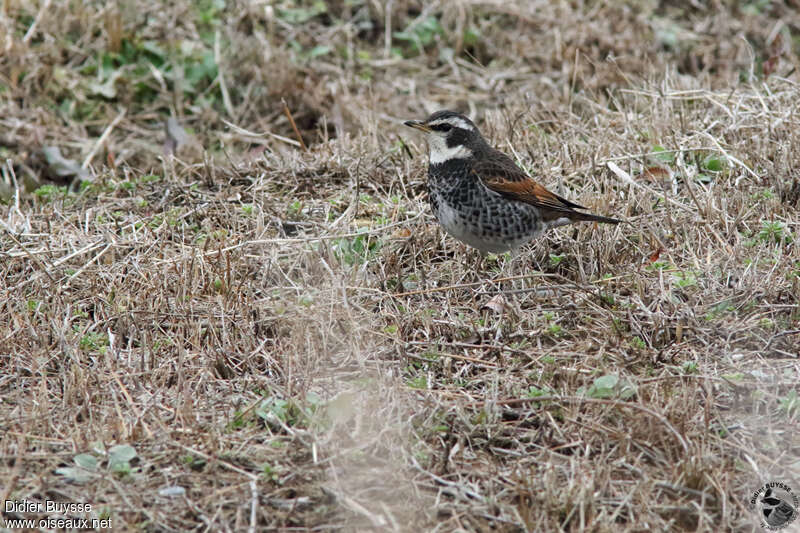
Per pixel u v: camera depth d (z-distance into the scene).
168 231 12.98
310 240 12.02
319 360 10.02
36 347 10.27
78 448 8.66
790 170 13.66
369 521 7.80
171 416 9.25
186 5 21.02
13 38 19.62
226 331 10.61
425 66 20.84
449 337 10.67
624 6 21.69
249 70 19.64
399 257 12.19
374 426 8.85
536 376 9.72
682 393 9.15
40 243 12.77
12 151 17.58
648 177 14.05
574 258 12.20
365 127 17.14
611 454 8.60
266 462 8.52
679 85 17.48
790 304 10.91
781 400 9.16
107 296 11.39
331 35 21.08
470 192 11.66
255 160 15.51
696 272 11.56
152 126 19.09
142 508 7.95
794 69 17.33
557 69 20.38
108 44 19.92
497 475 8.38
